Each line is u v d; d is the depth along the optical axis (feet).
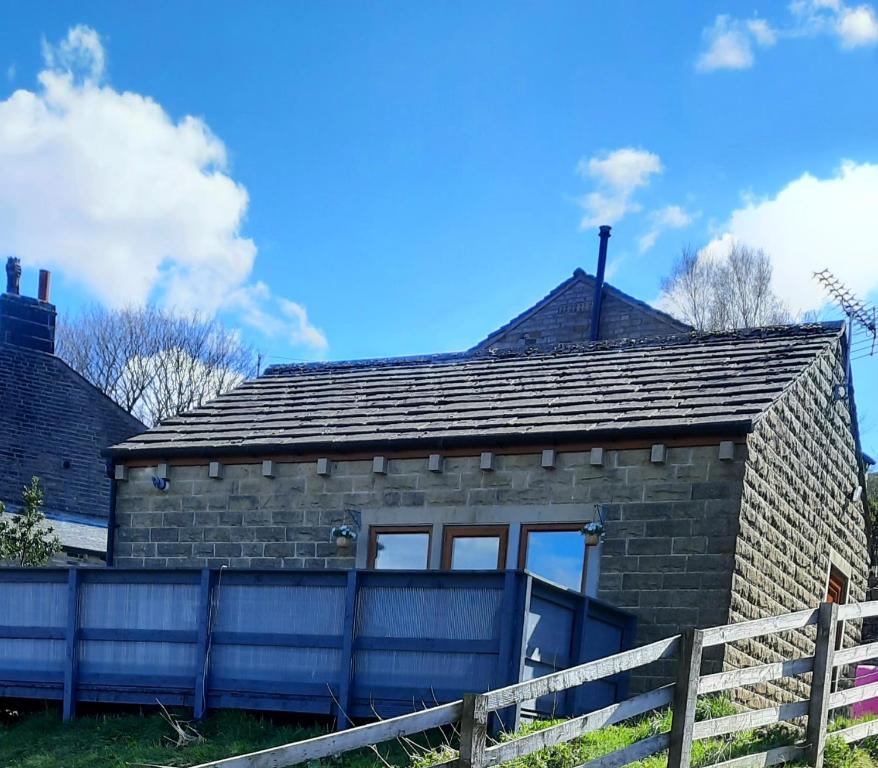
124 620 41.83
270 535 50.26
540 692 26.61
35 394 94.32
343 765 33.37
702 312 143.64
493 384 52.65
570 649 37.60
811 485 49.90
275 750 24.70
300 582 38.73
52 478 92.99
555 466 44.96
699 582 41.57
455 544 46.62
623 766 28.78
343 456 49.21
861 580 57.88
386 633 36.68
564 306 84.99
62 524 89.10
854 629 56.65
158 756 36.42
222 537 51.29
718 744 32.35
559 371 52.47
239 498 51.26
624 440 43.65
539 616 35.88
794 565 47.57
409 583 36.68
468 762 25.12
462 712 25.54
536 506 45.06
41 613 43.50
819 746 32.78
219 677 39.52
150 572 41.50
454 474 47.01
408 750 33.37
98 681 41.83
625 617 41.91
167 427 55.88
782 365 47.52
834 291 56.34
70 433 95.61
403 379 56.44
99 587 42.55
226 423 54.95
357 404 53.98
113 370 156.04
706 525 41.91
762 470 43.68
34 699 44.09
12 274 96.27
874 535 63.52
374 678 36.63
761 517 43.60
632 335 80.48
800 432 48.42
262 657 38.96
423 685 35.83
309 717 38.93
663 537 42.50
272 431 52.44
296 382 59.47
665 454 42.96
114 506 53.93
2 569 44.32
